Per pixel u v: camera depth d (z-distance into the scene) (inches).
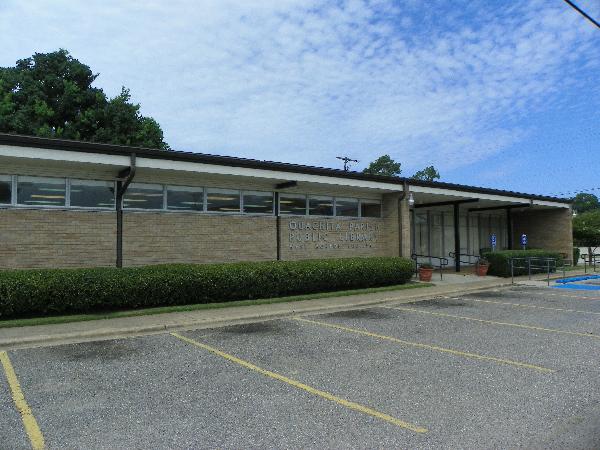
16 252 466.9
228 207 608.7
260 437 180.2
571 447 170.7
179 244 562.6
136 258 531.8
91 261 504.7
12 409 209.8
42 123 1193.4
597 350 311.3
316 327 394.9
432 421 194.4
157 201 553.0
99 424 192.9
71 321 395.9
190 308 458.3
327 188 690.8
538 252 933.2
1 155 420.2
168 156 506.9
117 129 1235.2
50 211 485.4
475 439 177.3
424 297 590.2
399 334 365.1
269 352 308.5
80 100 1238.9
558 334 363.6
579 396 222.7
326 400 219.3
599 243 1579.7
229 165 550.9
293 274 561.3
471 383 242.7
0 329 363.9
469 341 339.3
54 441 177.8
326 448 170.9
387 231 767.7
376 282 660.1
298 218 673.6
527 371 263.6
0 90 1168.8
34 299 400.8
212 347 323.0
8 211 465.1
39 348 321.1
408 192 743.1
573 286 727.1
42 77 1270.9
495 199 906.1
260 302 507.8
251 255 622.5
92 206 510.9
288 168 597.9
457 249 948.0
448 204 948.6
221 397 223.9
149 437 180.7
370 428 187.8
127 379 251.3
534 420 194.7
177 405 213.6
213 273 496.4
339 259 647.8
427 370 265.9
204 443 175.3
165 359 291.4
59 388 237.0
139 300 452.1
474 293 639.1
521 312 473.1
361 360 287.9
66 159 449.4
